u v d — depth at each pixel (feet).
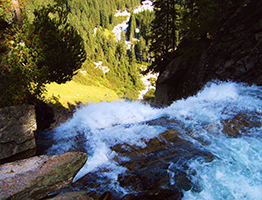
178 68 55.42
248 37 33.04
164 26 76.79
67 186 12.35
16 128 19.07
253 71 29.17
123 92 342.64
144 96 337.31
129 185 12.51
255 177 11.10
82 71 347.36
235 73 32.53
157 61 74.54
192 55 49.60
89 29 453.17
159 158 14.94
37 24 28.32
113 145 18.65
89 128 25.43
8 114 19.70
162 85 65.57
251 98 22.57
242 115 18.58
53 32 28.35
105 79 361.30
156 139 18.06
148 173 13.38
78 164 14.33
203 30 45.11
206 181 11.61
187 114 23.15
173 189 11.48
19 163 14.48
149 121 24.17
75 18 441.68
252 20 33.91
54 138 24.41
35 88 26.45
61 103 177.17
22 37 26.03
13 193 10.48
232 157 13.11
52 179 12.34
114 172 14.21
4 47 24.58
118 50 451.12
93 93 276.82
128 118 28.78
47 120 40.04
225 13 42.98
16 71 23.17
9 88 22.52
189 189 11.31
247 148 13.55
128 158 15.76
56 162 14.29
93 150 18.21
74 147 19.81
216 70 39.04
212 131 17.19
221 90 29.22
